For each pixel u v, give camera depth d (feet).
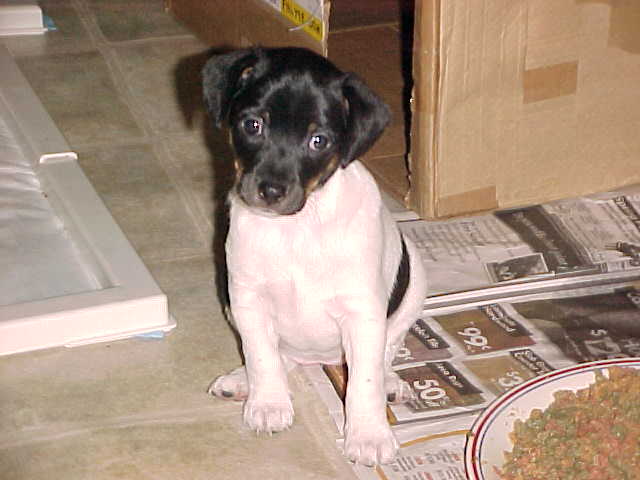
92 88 4.46
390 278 2.49
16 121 3.85
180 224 3.50
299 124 2.16
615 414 2.49
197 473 2.41
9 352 2.75
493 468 2.34
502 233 3.40
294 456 2.47
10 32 4.94
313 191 2.23
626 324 2.93
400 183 3.70
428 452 2.43
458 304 3.02
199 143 4.03
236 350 2.87
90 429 2.54
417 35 3.27
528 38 3.32
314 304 2.38
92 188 3.43
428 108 3.32
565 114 3.49
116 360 2.80
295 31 3.79
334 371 2.75
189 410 2.62
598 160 3.62
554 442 2.41
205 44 4.87
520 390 2.56
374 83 4.53
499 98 3.38
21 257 3.19
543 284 3.12
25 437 2.51
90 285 3.07
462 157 3.42
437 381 2.69
